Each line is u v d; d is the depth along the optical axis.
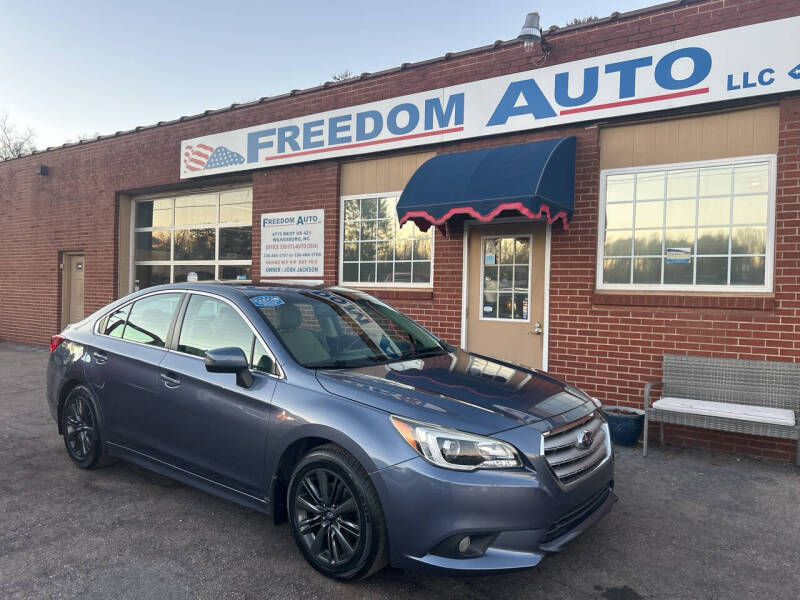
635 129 6.15
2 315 13.27
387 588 3.04
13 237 12.99
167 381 3.92
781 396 5.15
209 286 4.18
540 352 6.69
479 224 7.08
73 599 2.89
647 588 3.07
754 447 5.39
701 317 5.71
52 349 5.05
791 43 5.27
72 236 11.82
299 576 3.14
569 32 6.34
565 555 3.42
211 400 3.63
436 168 6.48
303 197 8.69
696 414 5.02
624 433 5.59
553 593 3.02
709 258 5.84
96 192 11.37
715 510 4.10
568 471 3.00
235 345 3.74
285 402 3.28
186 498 4.20
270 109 8.93
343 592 2.99
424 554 2.76
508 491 2.74
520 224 6.82
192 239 10.66
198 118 9.84
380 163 8.03
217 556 3.35
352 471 2.95
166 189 10.66
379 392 3.13
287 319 3.81
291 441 3.20
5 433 5.80
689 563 3.34
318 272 8.53
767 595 3.01
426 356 3.97
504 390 3.36
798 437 4.63
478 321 7.11
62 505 4.05
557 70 6.41
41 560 3.28
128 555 3.35
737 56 5.48
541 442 2.89
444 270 7.30
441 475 2.75
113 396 4.32
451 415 2.93
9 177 13.04
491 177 5.88
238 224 10.06
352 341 3.88
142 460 4.18
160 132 10.37
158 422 3.98
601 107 6.15
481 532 2.72
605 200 6.31
